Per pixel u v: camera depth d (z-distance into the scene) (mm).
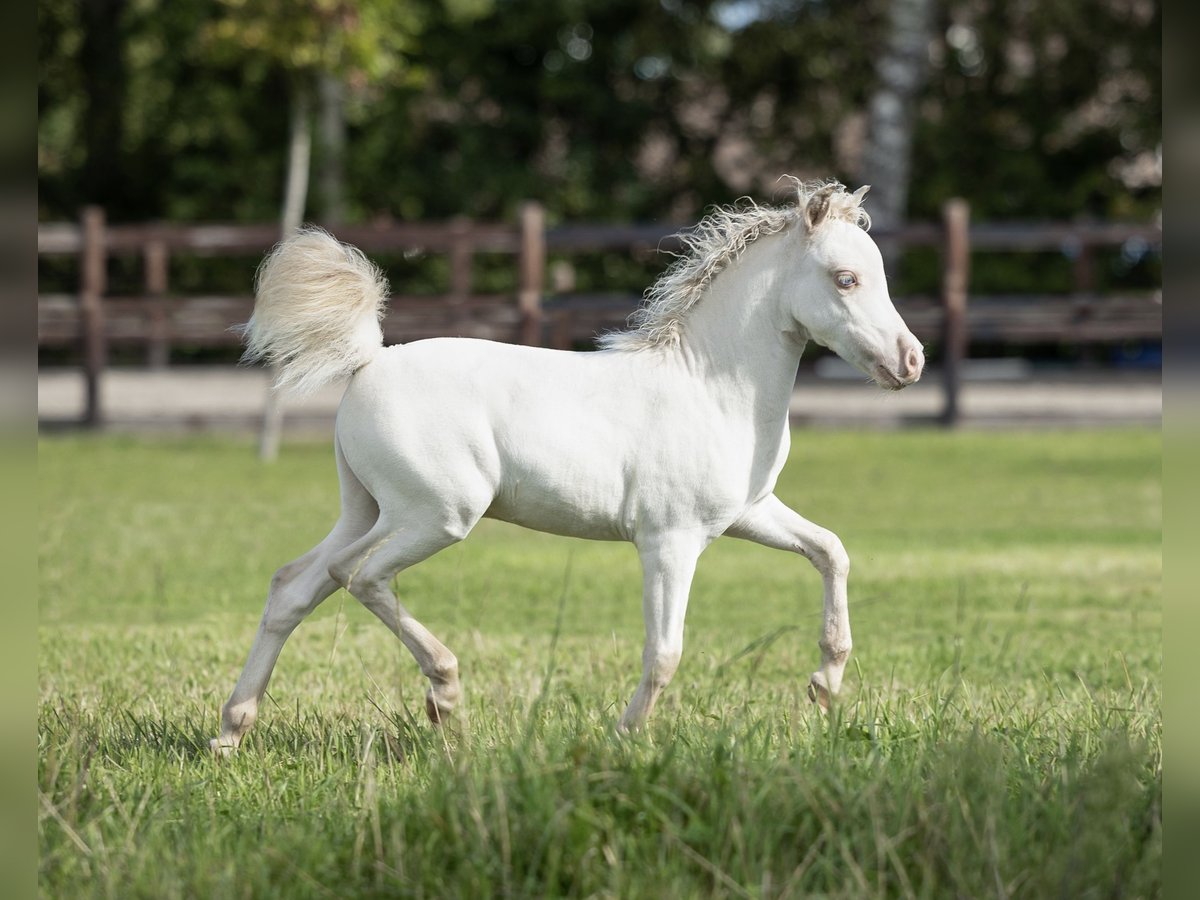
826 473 21422
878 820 5738
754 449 7734
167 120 36375
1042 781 6461
